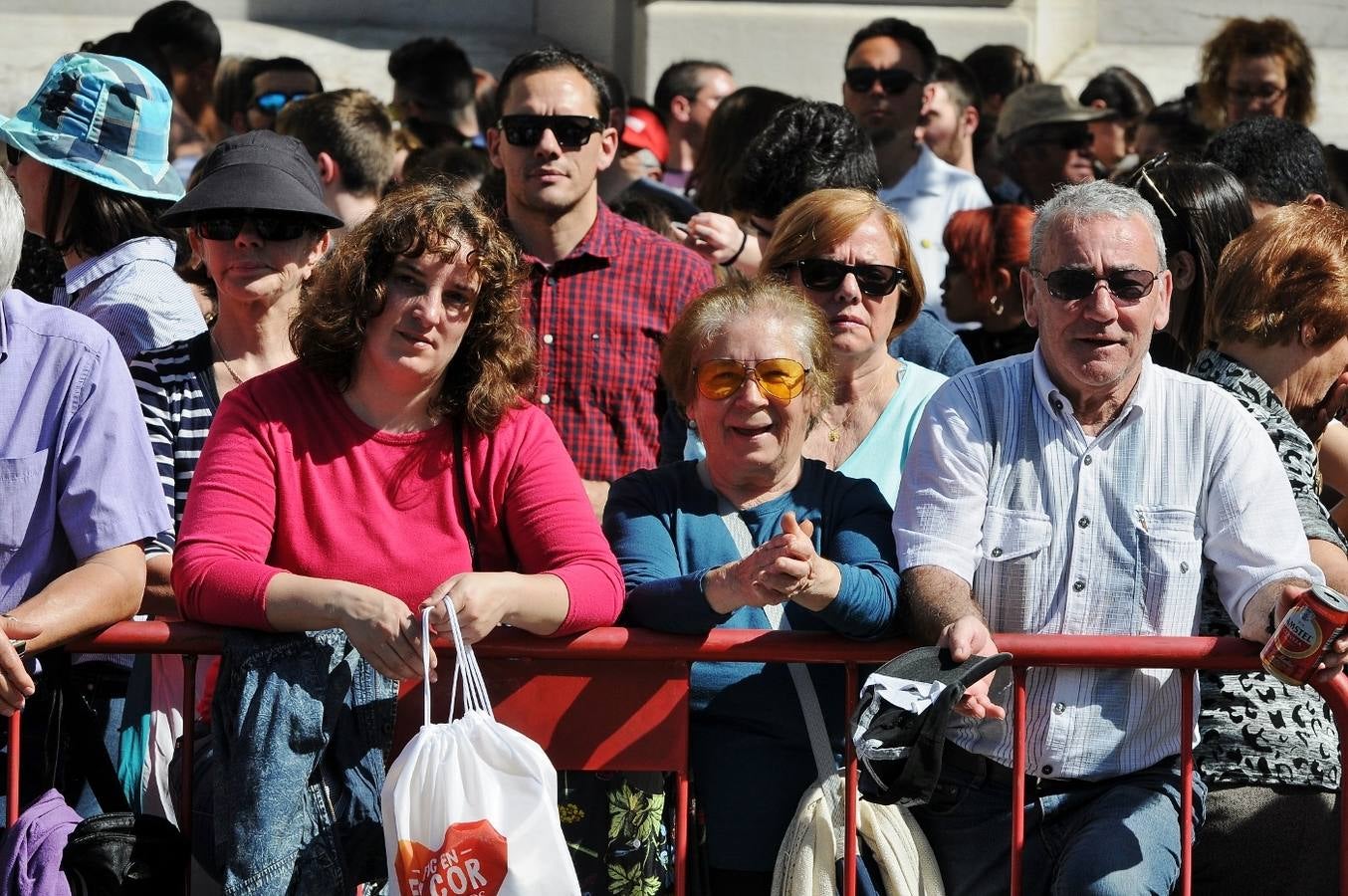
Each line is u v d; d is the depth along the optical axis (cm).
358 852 745
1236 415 776
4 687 707
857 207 961
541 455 780
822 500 816
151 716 888
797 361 795
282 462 757
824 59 2083
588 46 2195
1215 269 1014
